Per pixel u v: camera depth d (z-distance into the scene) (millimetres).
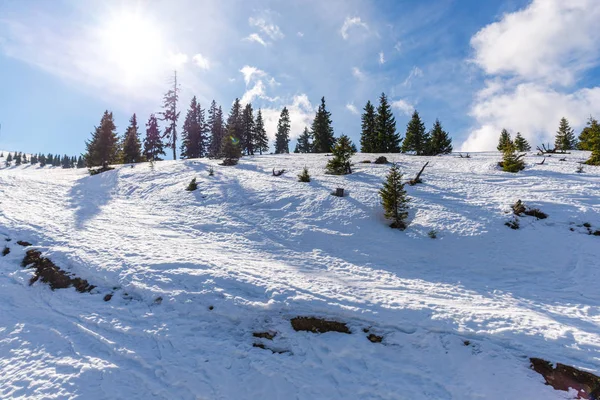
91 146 42688
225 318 8445
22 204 18469
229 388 6715
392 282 10461
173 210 18297
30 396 6613
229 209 18109
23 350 7848
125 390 6695
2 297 9875
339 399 6414
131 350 7625
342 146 25297
